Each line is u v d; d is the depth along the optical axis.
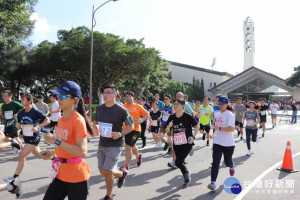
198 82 48.00
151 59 26.00
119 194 4.45
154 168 6.25
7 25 16.77
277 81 39.22
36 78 30.48
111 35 28.38
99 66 26.83
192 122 4.91
